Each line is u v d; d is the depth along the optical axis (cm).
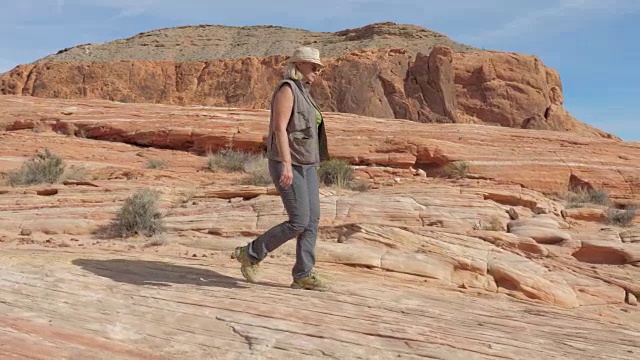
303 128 446
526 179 2239
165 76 5906
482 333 383
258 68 5778
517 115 5256
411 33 7250
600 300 905
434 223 1171
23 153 2052
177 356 299
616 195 2261
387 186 1739
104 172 1817
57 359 271
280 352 316
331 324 368
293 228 459
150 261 552
